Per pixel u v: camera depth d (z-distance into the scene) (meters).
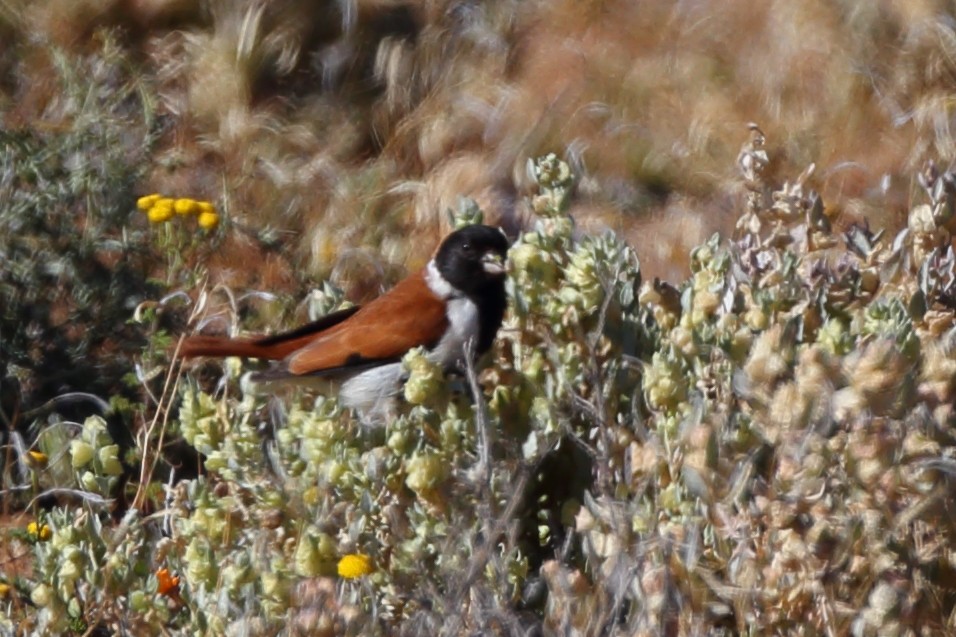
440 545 7.78
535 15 20.30
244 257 15.94
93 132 14.62
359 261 16.58
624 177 17.94
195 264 13.29
